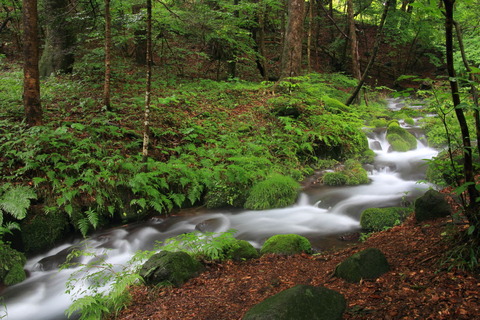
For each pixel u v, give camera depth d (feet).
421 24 66.69
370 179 30.37
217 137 31.81
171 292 14.43
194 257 17.30
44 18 41.93
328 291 10.27
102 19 39.93
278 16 68.44
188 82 46.65
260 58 55.21
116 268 18.75
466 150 10.71
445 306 9.45
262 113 37.19
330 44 82.02
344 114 38.42
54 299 16.56
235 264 16.93
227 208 26.55
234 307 12.52
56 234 21.76
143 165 24.57
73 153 24.16
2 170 21.81
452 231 13.79
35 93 24.93
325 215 24.18
